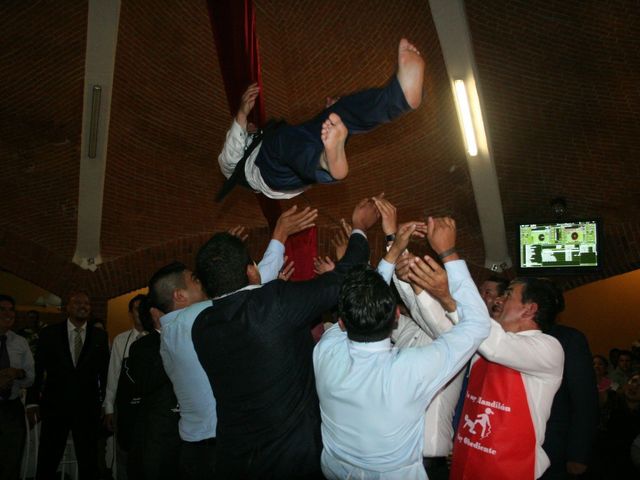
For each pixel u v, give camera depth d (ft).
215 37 15.47
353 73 29.76
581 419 10.98
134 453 12.82
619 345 38.04
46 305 42.24
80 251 32.55
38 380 20.36
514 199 30.66
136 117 29.73
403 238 9.11
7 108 28.55
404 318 12.17
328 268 11.40
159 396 12.63
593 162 29.09
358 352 8.07
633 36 24.71
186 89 29.63
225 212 33.50
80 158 29.94
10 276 42.75
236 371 8.65
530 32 25.61
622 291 38.42
